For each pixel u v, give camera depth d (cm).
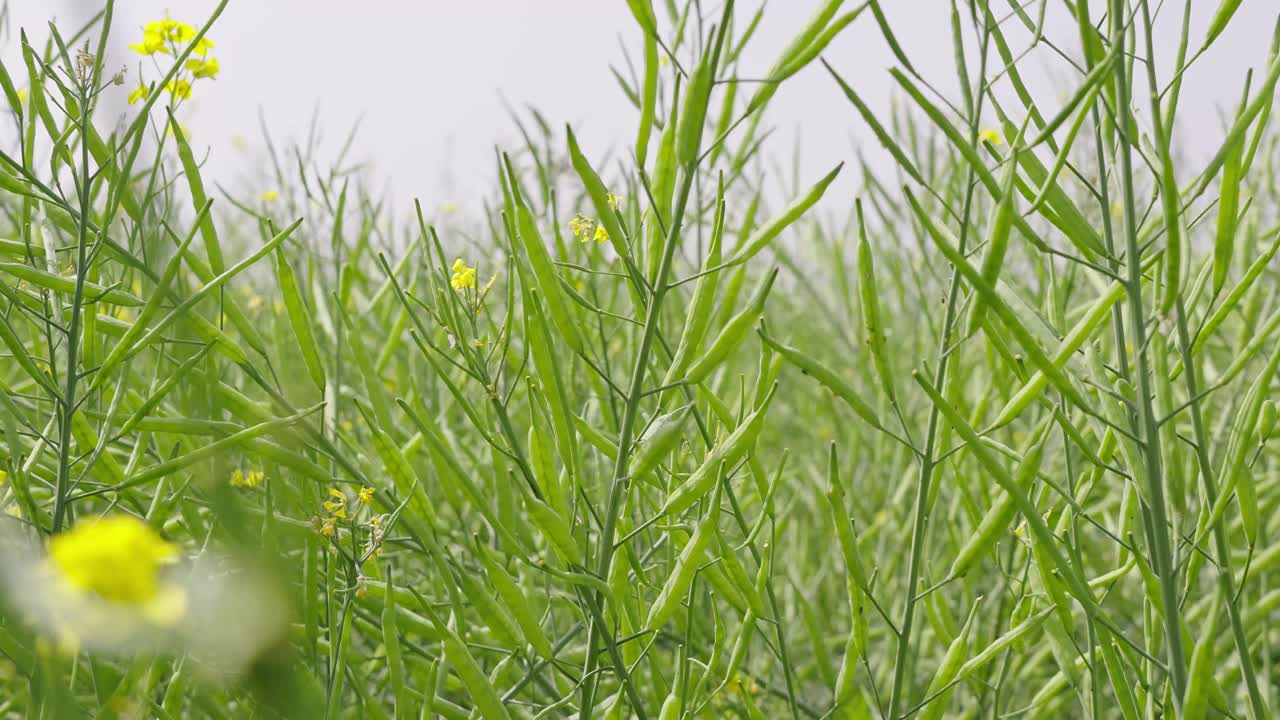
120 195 151
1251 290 244
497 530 150
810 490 362
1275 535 296
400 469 180
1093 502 328
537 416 167
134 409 191
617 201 175
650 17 144
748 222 181
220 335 173
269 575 92
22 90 216
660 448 152
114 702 145
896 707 175
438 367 162
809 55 133
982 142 157
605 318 284
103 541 75
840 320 438
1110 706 277
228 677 141
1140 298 142
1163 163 127
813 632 223
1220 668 220
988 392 208
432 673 159
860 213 158
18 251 174
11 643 145
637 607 177
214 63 178
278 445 172
